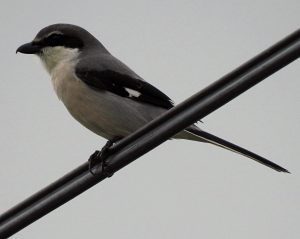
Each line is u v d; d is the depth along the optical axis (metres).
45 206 8.48
